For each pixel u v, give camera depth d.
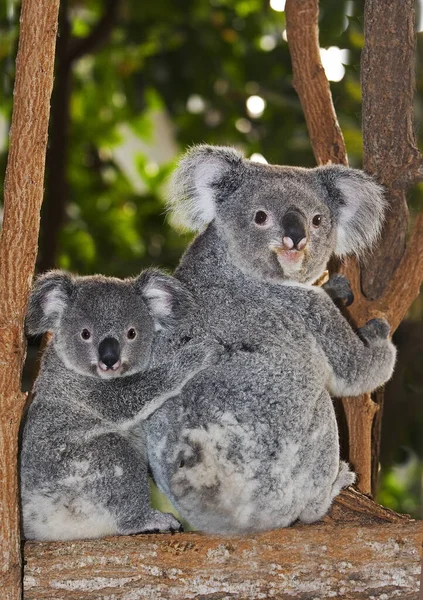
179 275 6.95
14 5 11.97
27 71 5.59
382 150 7.76
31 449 6.53
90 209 14.45
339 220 7.23
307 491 6.45
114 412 6.54
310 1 8.23
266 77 13.29
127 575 6.12
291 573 6.11
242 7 14.16
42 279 7.00
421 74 11.12
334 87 11.59
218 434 6.32
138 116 14.27
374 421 8.22
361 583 6.07
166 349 6.73
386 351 6.99
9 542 5.76
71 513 6.41
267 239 6.58
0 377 5.68
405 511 11.77
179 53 13.22
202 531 6.47
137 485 6.45
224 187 6.89
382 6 7.64
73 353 6.74
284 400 6.33
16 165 5.64
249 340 6.50
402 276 7.64
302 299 6.74
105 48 14.19
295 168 7.08
